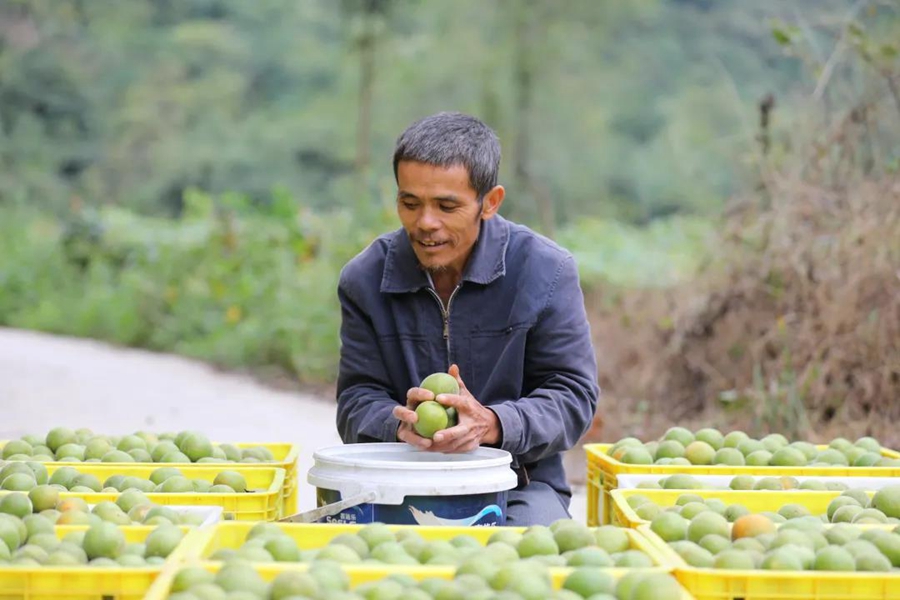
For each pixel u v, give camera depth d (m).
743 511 5.62
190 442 7.11
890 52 12.05
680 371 13.44
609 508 7.01
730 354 12.87
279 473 6.48
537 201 28.97
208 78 48.91
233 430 14.69
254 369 20.14
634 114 39.84
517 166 34.88
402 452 6.27
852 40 12.24
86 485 6.19
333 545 4.69
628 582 4.25
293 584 4.12
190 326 22.84
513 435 6.22
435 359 6.81
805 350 11.85
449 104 38.47
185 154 46.66
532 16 36.66
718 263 13.37
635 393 14.03
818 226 12.21
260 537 4.80
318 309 19.59
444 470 5.66
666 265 19.00
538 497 6.63
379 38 38.28
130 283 24.88
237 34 50.34
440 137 6.20
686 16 40.38
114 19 50.69
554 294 6.74
